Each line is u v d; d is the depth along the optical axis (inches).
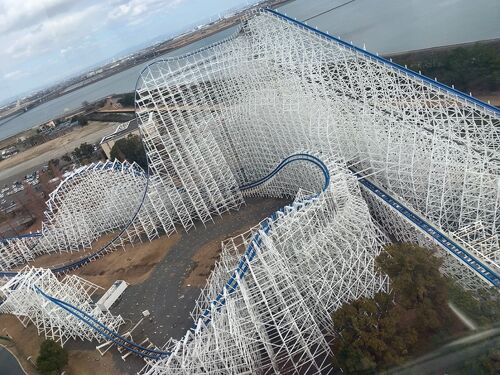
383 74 1866.4
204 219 2276.1
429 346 1101.7
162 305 1742.1
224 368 1210.0
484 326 1087.6
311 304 1381.6
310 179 1966.0
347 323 1208.8
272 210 2182.6
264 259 1312.7
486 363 987.9
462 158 1643.7
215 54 2373.3
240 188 2406.5
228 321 1252.5
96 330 1582.2
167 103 2333.9
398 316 1165.1
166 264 2025.1
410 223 1553.9
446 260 1445.6
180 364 1237.1
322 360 1294.3
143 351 1499.8
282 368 1295.5
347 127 1919.3
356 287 1395.2
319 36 1937.7
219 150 2256.4
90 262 2290.8
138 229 2417.6
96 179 2500.0
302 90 1924.2
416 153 1670.8
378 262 1304.1
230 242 2006.6
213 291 1583.4
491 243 1409.9
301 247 1449.3
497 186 1518.2
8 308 2020.2
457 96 1642.5
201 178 2174.0
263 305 1368.1
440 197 1643.7
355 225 1471.5
